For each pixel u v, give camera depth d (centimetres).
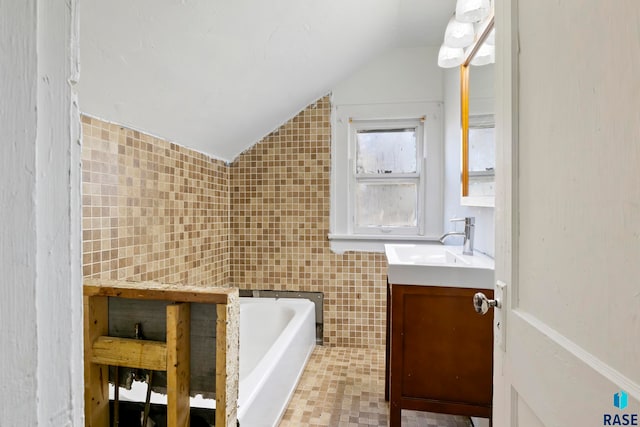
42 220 31
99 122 138
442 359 128
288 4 136
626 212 40
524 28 66
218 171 242
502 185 75
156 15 107
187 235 204
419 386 130
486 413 124
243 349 235
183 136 190
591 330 46
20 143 29
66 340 34
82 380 35
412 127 247
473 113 172
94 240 137
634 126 38
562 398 52
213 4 115
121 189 151
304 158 250
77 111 35
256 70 168
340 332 249
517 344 67
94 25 98
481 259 146
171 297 87
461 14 131
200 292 86
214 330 89
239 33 136
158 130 171
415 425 158
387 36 218
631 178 39
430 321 129
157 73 131
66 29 33
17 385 29
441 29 213
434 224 239
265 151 254
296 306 236
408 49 240
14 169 29
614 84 41
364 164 254
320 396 182
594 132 45
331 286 250
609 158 43
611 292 42
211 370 89
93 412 91
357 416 164
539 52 60
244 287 258
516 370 68
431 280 127
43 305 31
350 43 198
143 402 102
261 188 255
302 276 253
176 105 158
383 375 205
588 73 46
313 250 251
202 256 221
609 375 42
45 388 32
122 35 107
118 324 94
